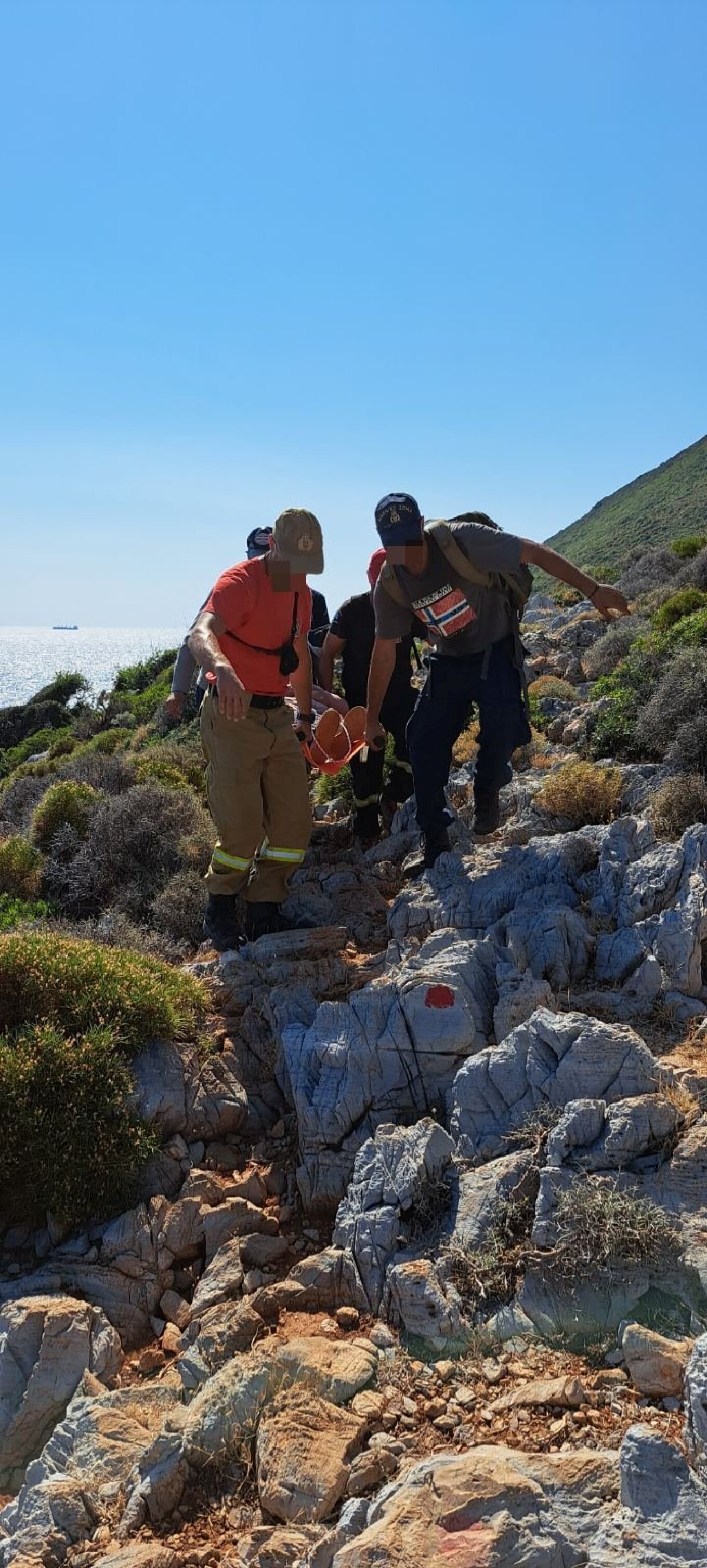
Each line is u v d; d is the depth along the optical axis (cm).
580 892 555
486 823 626
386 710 745
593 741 827
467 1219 346
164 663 3359
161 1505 271
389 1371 304
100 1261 396
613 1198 326
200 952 660
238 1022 514
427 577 546
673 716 740
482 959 479
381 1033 438
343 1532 240
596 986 486
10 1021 480
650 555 2594
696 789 600
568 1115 362
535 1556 221
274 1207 415
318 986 534
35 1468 305
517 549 539
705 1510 229
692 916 475
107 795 999
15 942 500
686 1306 305
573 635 1609
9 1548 267
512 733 585
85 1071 435
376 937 606
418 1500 235
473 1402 287
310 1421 279
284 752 571
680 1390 274
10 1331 350
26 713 3841
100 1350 348
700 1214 329
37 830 962
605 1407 276
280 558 524
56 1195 412
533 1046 401
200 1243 399
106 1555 256
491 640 568
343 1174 406
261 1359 304
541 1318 313
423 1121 385
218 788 563
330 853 774
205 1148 453
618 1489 243
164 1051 475
